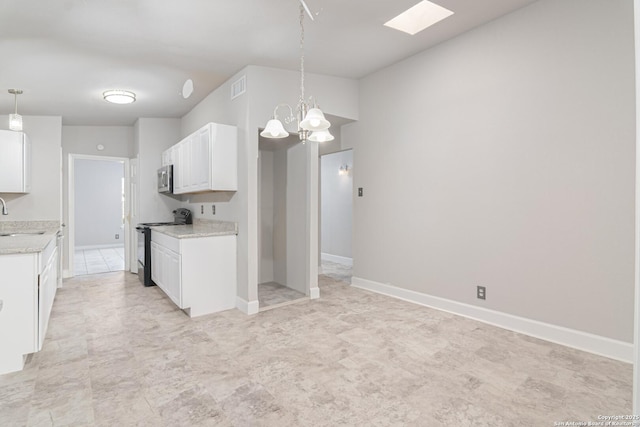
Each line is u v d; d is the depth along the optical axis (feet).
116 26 8.84
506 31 9.78
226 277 12.25
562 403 6.42
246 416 6.13
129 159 19.43
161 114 17.43
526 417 6.03
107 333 10.02
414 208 12.48
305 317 11.24
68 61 10.71
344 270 19.26
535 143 9.30
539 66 9.18
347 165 21.53
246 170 11.83
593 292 8.42
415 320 10.78
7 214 14.98
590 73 8.34
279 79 12.42
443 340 9.26
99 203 29.96
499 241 10.14
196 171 13.15
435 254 11.87
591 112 8.35
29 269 7.90
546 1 8.99
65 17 8.30
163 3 7.91
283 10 8.50
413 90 12.33
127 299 13.62
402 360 8.16
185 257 11.37
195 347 9.02
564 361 8.00
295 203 14.39
